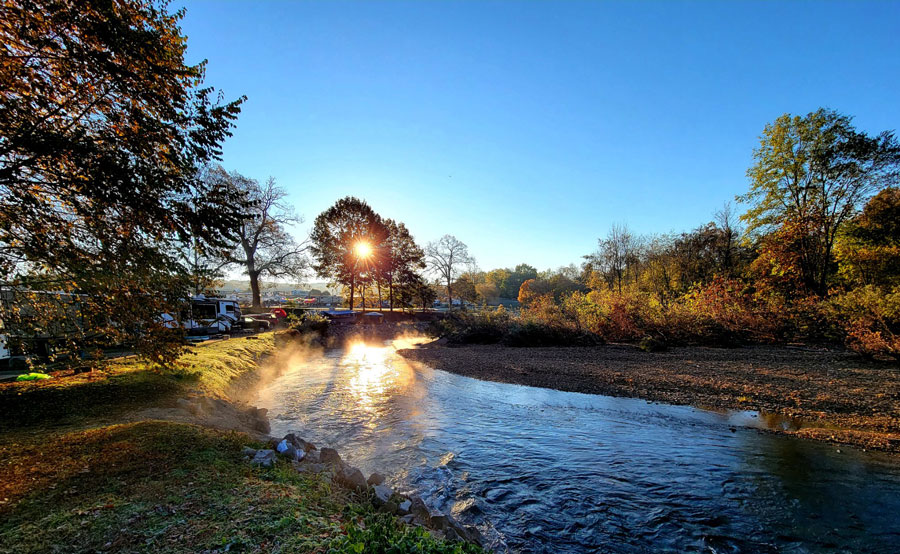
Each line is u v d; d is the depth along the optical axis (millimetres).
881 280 22891
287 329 29203
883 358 14445
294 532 3225
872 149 23562
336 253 45438
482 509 5508
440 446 8070
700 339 21703
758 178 28141
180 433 5871
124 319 7270
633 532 4926
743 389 11781
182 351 8281
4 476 4168
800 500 5602
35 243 6688
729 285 23531
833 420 8984
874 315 15648
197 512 3541
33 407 7098
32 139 5848
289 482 4543
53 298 7371
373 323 39625
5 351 11203
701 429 8891
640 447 7863
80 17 5828
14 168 6188
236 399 11227
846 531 4828
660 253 43438
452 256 58000
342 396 12805
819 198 25844
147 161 7004
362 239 45875
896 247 22266
